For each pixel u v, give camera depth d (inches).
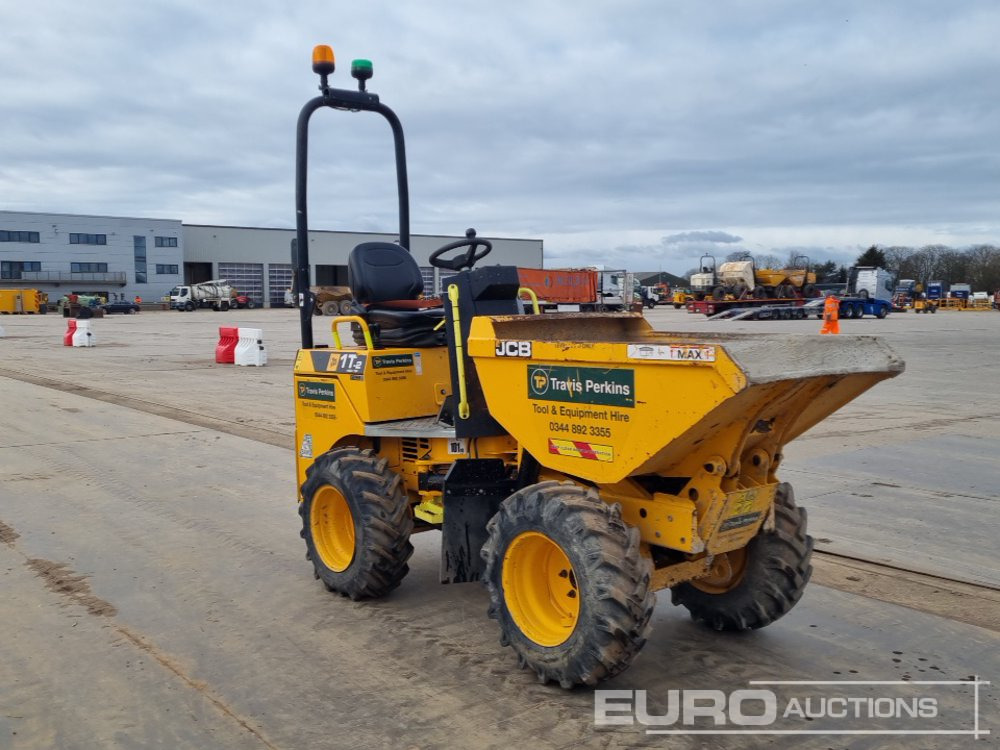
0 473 352.5
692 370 132.8
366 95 234.7
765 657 176.7
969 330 1353.3
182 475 350.3
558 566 162.2
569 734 144.8
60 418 495.2
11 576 228.4
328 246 3006.9
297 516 289.3
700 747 141.5
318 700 157.9
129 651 180.7
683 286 4013.3
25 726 149.4
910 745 143.2
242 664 173.9
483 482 183.3
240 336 826.8
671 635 187.8
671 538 153.6
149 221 3235.7
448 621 196.1
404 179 245.4
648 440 141.6
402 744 141.9
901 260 3417.8
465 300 179.3
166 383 670.5
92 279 3164.4
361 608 204.7
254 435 441.4
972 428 455.2
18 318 2203.5
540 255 3280.0
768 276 1898.4
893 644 183.6
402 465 211.2
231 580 225.6
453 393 181.6
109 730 147.7
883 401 561.3
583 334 187.3
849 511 289.3
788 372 134.6
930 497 307.9
